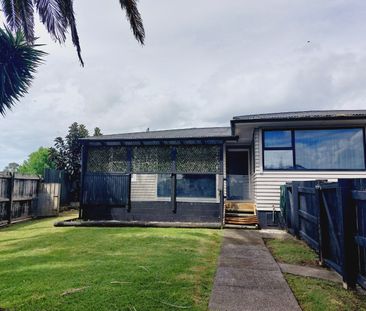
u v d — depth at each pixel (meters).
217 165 10.49
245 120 9.62
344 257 3.59
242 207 10.34
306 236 6.12
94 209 10.77
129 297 3.17
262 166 10.01
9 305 2.98
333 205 4.18
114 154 11.15
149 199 12.83
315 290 3.50
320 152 9.84
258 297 3.28
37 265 4.43
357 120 9.21
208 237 7.17
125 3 6.43
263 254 5.38
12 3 6.92
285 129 10.09
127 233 7.71
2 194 9.50
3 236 7.39
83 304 2.99
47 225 9.64
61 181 15.62
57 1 6.55
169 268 4.25
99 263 4.53
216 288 3.55
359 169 9.54
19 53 9.41
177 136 11.47
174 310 2.90
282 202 9.06
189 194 12.58
